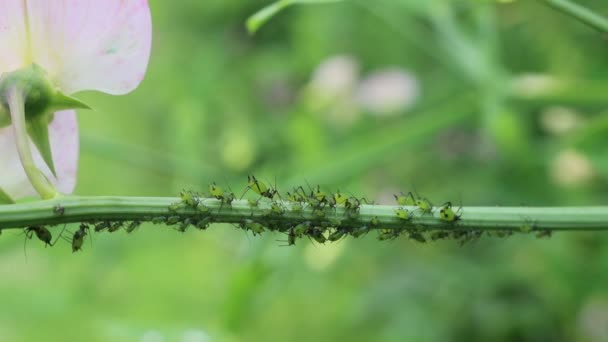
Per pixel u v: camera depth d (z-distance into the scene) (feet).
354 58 2.13
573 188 1.58
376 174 1.95
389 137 1.44
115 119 2.39
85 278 1.80
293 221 0.70
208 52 2.41
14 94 0.72
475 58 1.50
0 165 0.75
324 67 2.03
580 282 1.62
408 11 1.70
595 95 1.44
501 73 1.50
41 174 0.70
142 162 1.58
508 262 1.82
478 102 1.49
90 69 0.74
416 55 2.18
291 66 2.34
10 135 0.75
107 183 2.18
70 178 0.77
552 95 1.46
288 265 1.39
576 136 1.30
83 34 0.74
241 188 1.53
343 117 2.01
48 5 0.74
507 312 1.74
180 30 2.57
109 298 1.78
